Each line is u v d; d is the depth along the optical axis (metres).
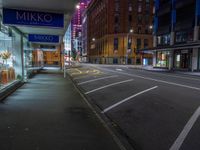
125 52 80.69
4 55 13.26
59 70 30.67
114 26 82.00
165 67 42.94
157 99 10.17
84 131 5.58
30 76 20.50
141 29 82.88
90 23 122.19
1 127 5.73
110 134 5.43
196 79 20.67
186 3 36.22
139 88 13.61
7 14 9.84
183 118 7.21
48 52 39.25
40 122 6.21
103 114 7.61
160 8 45.50
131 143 5.15
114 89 13.47
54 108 7.94
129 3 81.31
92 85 15.55
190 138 5.50
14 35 14.94
